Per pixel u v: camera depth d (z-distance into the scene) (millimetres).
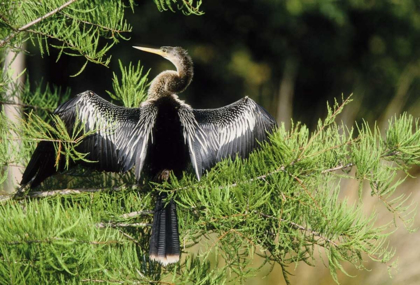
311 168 14375
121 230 14477
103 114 14539
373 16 30375
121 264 14164
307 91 30969
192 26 30031
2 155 14641
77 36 14523
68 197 14531
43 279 14039
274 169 14375
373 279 15117
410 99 21234
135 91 14875
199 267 14352
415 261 15164
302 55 30859
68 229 13969
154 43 29328
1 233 14000
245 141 14617
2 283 13984
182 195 14406
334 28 30531
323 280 15125
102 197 14500
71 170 14617
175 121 14586
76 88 28156
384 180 14367
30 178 14508
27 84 14984
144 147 14523
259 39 30906
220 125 14617
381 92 30531
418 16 30562
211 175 14406
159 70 28656
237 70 30344
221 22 30516
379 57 30781
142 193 14570
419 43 30938
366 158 14352
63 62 27859
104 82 28469
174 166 14547
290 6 28812
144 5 28609
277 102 25516
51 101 15047
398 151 14422
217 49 30516
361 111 20203
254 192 14344
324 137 14477
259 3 29969
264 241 14430
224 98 30672
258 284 15125
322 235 14320
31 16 14477
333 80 30875
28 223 13992
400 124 14422
